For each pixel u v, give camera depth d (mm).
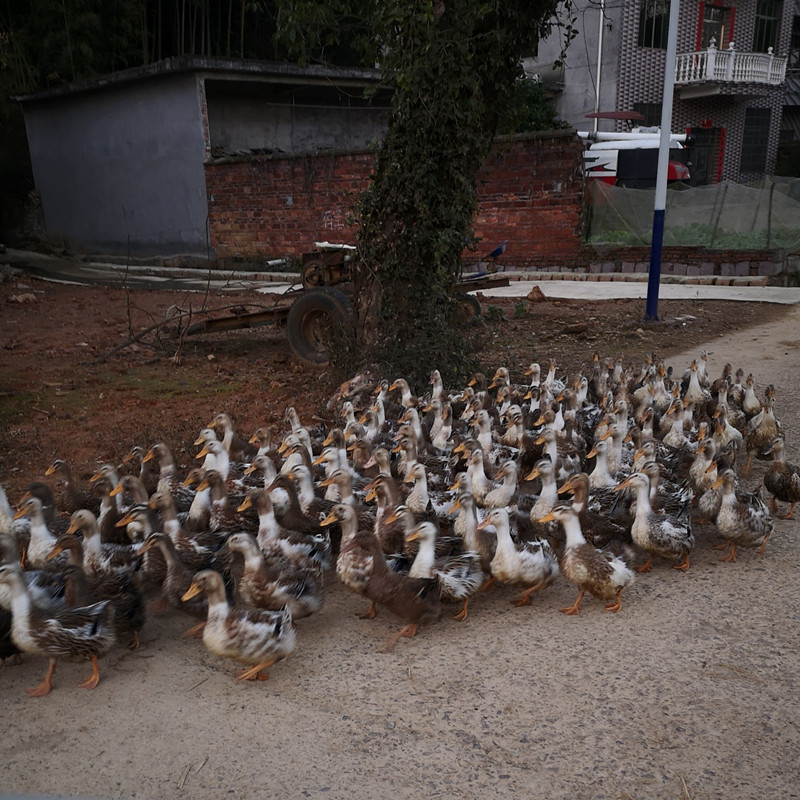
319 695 5605
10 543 6504
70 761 4953
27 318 21344
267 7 38938
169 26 39656
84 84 33656
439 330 12711
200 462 10031
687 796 4574
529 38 12906
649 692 5520
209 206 32875
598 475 8688
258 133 34531
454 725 5230
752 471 10219
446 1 11430
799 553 7727
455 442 10141
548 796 4605
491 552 7133
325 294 14352
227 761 4934
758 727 5133
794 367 14797
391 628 6562
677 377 14352
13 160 40812
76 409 12602
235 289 26812
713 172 39781
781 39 39656
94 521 6844
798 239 24781
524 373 13953
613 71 35500
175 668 5996
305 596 6418
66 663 6090
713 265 25406
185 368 15617
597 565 6508
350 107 36562
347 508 6992
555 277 26406
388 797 4613
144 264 34281
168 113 32344
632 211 26641
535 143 26797
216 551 7117
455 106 11695
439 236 12172
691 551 7656
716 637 6195
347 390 12148
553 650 6102
